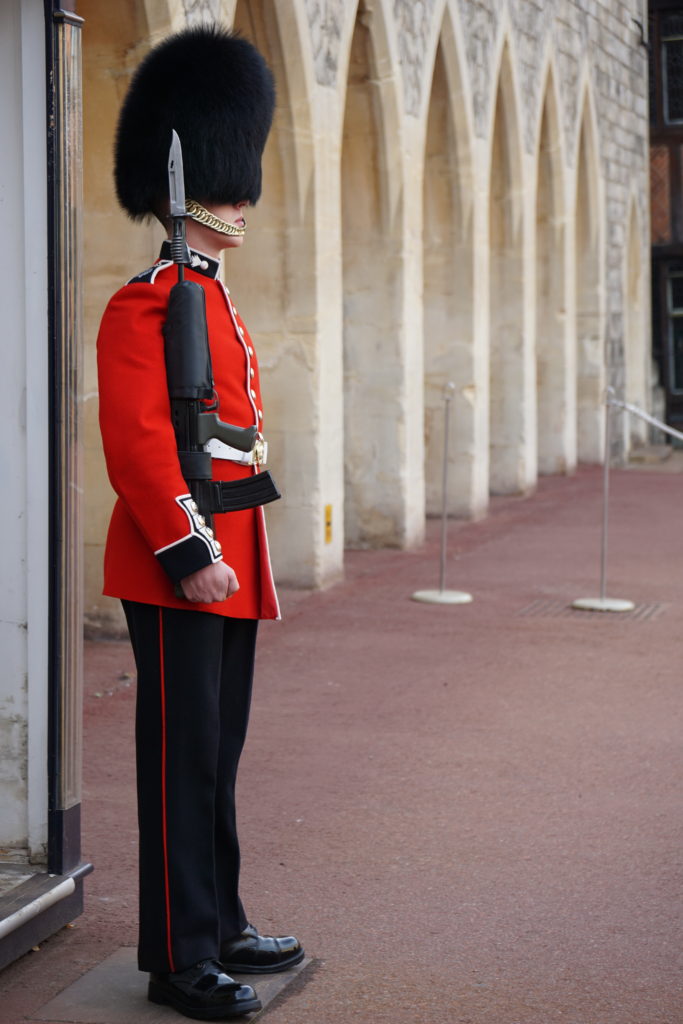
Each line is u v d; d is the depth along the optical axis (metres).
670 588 12.98
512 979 4.64
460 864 5.80
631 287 29.33
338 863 5.81
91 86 9.71
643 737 7.86
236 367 4.32
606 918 5.21
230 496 4.20
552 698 8.80
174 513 4.01
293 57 11.62
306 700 8.73
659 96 31.38
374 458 14.96
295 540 12.56
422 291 16.36
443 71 16.66
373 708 8.53
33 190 4.71
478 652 10.18
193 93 4.30
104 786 6.86
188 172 4.30
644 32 28.84
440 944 4.95
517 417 20.58
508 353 20.45
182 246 4.15
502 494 20.78
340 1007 4.41
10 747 4.92
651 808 6.58
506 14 18.50
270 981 4.59
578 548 15.56
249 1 11.32
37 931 4.80
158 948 4.29
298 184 12.02
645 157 29.45
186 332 4.08
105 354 4.11
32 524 4.81
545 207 23.00
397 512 15.01
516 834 6.20
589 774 7.14
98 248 9.85
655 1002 4.47
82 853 5.88
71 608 4.85
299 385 12.35
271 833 6.20
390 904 5.35
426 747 7.65
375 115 14.10
